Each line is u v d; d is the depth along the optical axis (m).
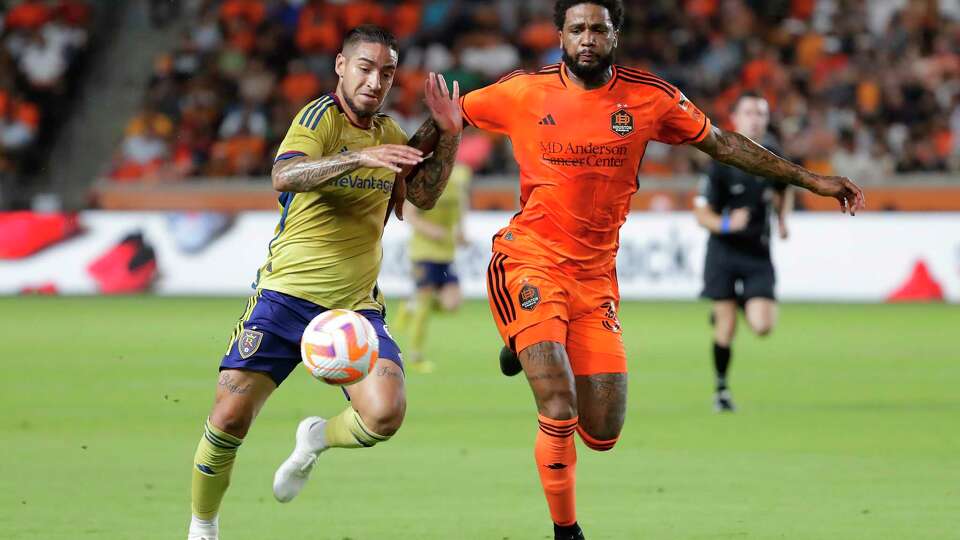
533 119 23.55
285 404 42.75
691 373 51.81
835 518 25.48
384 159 20.36
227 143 102.69
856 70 103.06
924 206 91.31
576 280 23.62
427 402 43.44
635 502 27.14
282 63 108.69
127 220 90.69
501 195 93.50
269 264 22.47
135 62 110.56
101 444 34.62
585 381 23.48
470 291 89.06
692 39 105.00
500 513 26.05
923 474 30.44
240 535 24.00
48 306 80.94
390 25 109.94
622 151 23.41
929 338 65.50
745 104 40.94
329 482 29.38
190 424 38.31
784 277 86.56
